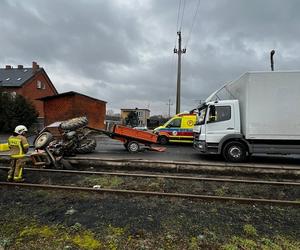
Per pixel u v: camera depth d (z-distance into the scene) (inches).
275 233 173.9
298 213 213.5
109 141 834.8
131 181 311.9
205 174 374.3
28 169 354.3
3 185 285.1
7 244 150.1
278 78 387.2
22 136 309.4
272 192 280.8
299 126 384.5
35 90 1573.6
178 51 1045.2
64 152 439.8
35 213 201.2
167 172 382.6
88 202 230.5
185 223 186.2
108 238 159.8
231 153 414.3
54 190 268.5
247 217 202.2
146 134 522.6
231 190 284.7
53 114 1043.3
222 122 417.7
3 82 1475.1
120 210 209.8
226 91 455.5
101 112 1270.9
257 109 393.1
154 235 166.4
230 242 158.9
